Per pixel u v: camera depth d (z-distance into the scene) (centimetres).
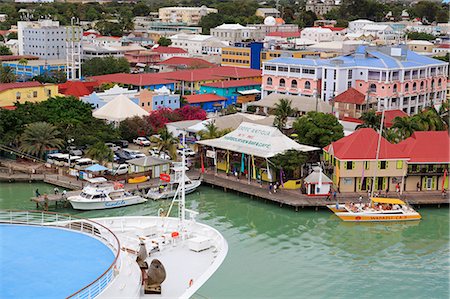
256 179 12794
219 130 14638
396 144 12469
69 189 12069
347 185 12038
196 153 14200
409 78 19988
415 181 12269
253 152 12544
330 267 8506
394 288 7869
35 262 4475
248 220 10625
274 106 18962
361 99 18475
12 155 14012
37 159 13575
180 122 16050
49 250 4722
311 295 7600
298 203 11212
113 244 4825
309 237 9831
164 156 13538
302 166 12531
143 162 12712
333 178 12369
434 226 10538
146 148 15162
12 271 4309
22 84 17700
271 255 8925
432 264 8744
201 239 5381
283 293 7538
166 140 13362
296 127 14088
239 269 8288
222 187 12425
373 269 8494
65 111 15112
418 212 11300
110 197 11200
